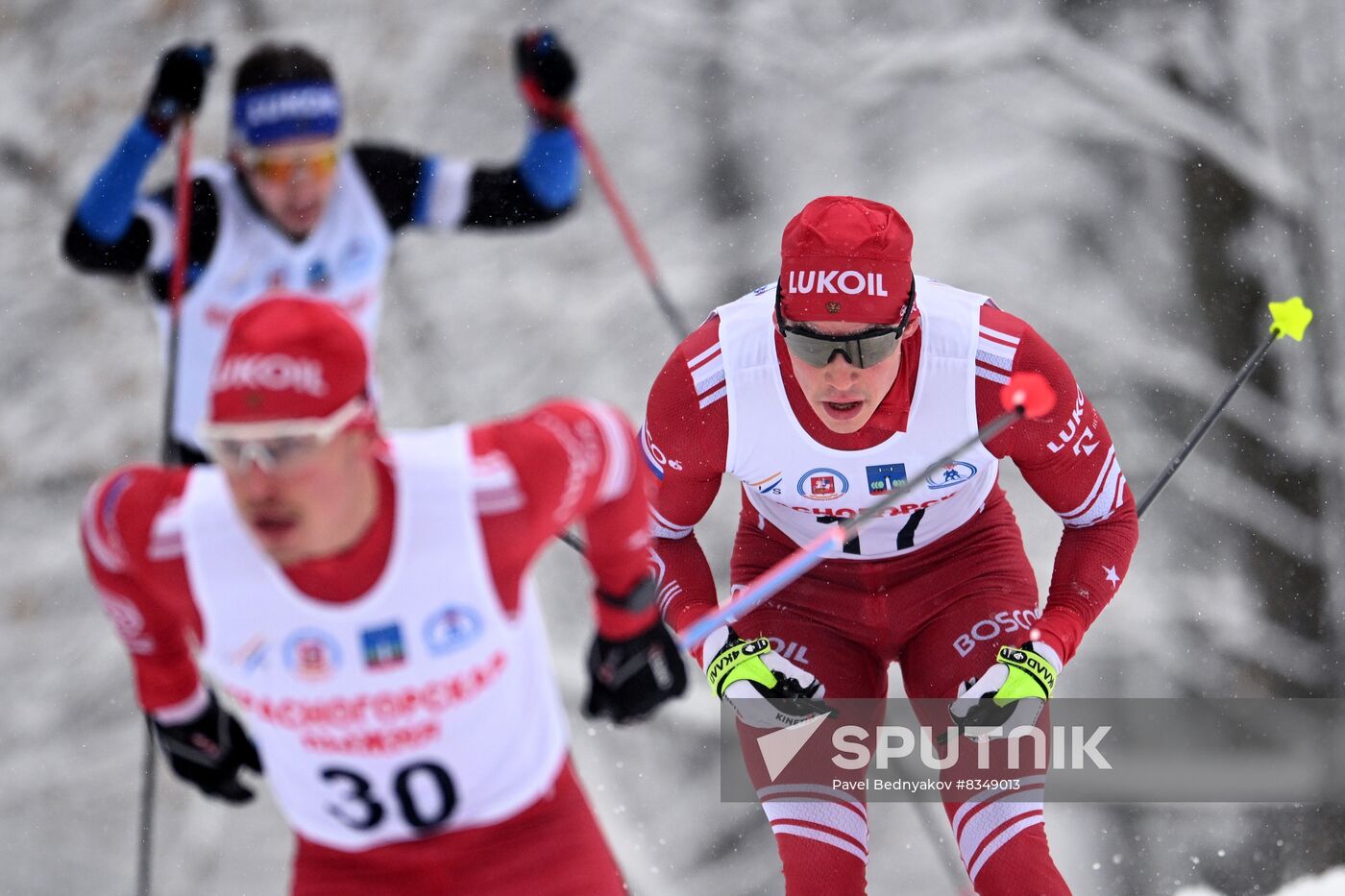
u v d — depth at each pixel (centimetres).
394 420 3431
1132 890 3303
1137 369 3631
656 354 3559
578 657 3212
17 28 3466
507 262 3553
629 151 3831
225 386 708
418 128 3600
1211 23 3594
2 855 3147
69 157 3403
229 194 1478
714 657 1195
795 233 1105
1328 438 3503
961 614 1249
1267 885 3231
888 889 3403
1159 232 3778
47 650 3244
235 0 3547
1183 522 3559
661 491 1222
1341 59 3578
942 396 1147
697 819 3309
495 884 852
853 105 3744
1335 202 3553
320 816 845
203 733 870
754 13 3756
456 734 807
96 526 771
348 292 1565
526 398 3472
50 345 3328
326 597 751
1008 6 3788
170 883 3120
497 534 758
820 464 1175
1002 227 3809
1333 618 3462
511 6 3688
